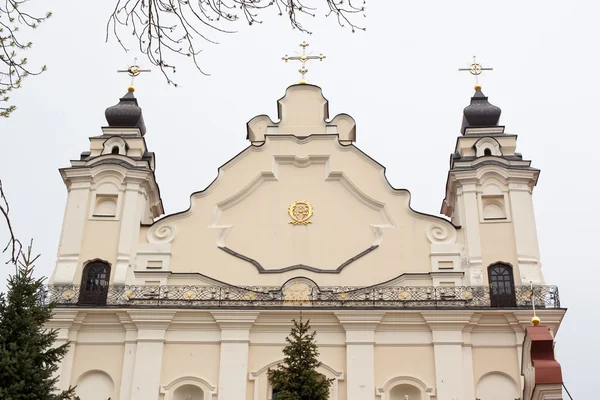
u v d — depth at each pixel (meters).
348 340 29.78
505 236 32.03
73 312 30.14
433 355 29.58
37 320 23.19
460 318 29.91
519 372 29.30
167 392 29.14
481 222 32.31
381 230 32.41
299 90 36.22
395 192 33.19
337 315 30.02
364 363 29.39
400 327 30.08
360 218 32.94
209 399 28.94
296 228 32.81
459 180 33.09
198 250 32.22
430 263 31.64
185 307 30.23
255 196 33.53
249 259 31.95
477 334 30.03
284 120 35.44
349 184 33.53
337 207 33.22
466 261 31.53
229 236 32.69
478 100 36.75
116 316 30.30
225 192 33.50
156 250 32.09
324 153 34.19
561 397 23.97
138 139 35.06
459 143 34.75
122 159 33.75
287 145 34.44
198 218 32.94
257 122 36.12
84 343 30.09
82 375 29.58
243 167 34.03
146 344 29.88
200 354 29.83
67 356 29.69
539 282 30.92
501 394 29.09
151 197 34.88
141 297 30.75
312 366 24.75
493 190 32.97
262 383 29.27
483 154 34.09
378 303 30.41
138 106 36.78
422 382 29.12
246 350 29.69
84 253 31.91
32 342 22.44
